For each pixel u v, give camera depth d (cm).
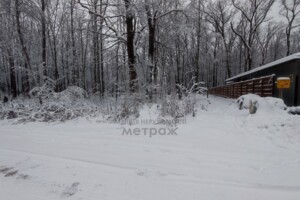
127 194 327
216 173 392
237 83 2227
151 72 1362
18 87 3089
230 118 928
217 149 530
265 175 383
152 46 1549
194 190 334
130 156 488
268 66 1466
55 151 537
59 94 1255
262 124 762
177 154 497
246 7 3419
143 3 1305
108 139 645
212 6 3328
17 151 546
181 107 1005
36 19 1917
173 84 1145
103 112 1060
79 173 402
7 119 1107
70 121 977
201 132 704
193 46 3034
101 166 432
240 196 316
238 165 428
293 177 374
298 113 822
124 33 1402
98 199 316
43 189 351
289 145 555
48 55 2700
